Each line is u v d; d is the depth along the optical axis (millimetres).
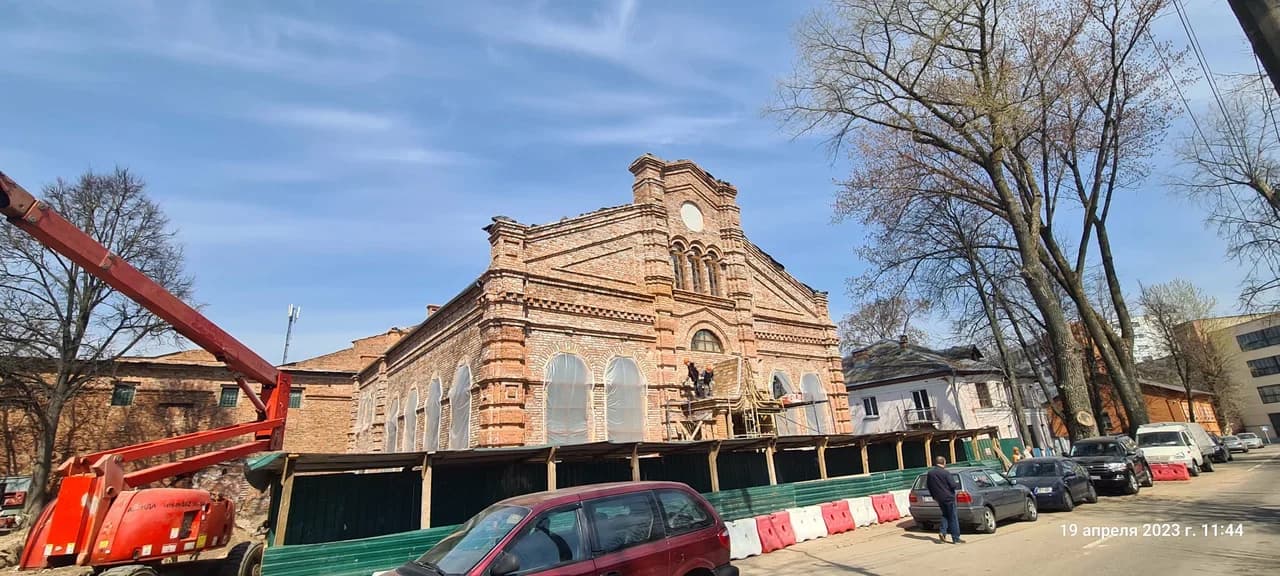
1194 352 58844
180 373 31750
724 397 21062
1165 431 25031
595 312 20062
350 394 37031
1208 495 17859
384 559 10633
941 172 25844
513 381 17250
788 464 21203
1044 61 21828
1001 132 21703
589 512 6586
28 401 26422
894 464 24531
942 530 12766
